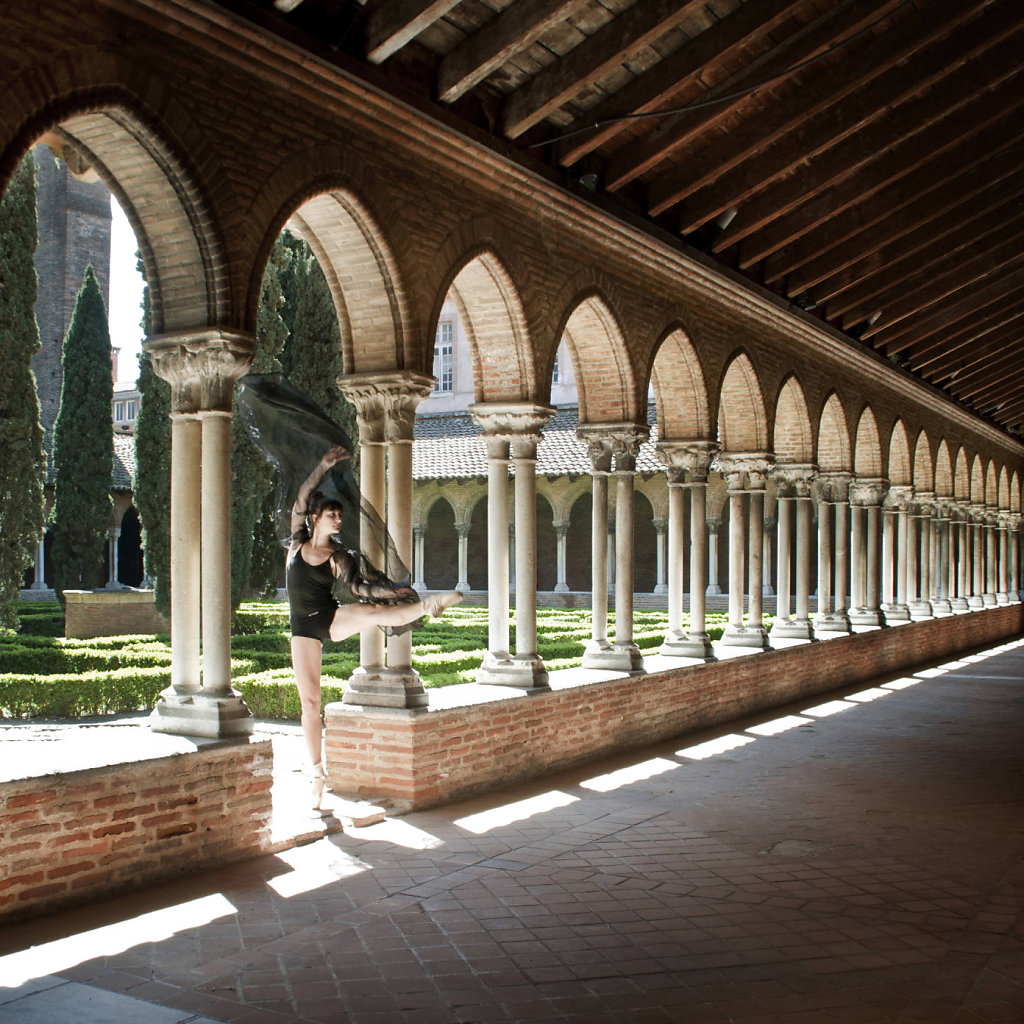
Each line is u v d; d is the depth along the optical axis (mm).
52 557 27531
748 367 13328
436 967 4855
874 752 10461
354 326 8039
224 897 5742
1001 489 27016
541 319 9375
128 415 47500
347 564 6730
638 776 9195
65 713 12852
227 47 6230
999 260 14961
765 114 9609
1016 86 10703
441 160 7996
